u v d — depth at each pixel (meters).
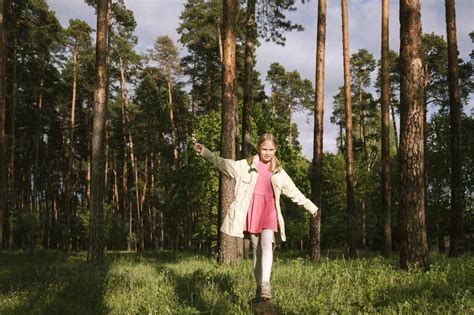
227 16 13.09
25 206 44.56
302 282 6.36
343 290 5.50
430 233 33.72
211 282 6.59
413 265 8.01
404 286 6.00
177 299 5.46
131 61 39.81
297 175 29.38
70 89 42.22
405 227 8.24
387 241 21.11
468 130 30.80
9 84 37.88
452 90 16.16
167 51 43.50
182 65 40.66
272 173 5.08
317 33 17.09
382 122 22.11
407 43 8.65
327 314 4.47
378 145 48.56
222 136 12.92
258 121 28.53
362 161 44.34
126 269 9.51
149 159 53.78
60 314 5.38
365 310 4.55
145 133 45.66
